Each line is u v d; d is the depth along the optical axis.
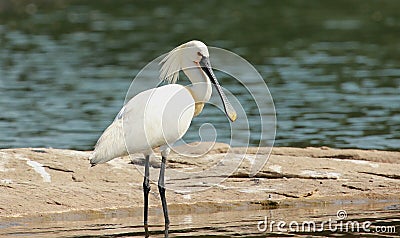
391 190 13.21
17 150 13.96
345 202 12.98
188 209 12.70
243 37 33.50
